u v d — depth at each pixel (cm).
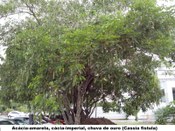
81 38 683
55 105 756
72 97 980
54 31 834
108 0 1007
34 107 841
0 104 1288
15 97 1159
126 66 837
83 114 1084
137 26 700
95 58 731
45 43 725
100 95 1109
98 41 686
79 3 1067
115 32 692
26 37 809
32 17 1116
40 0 1119
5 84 1147
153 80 1076
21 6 1138
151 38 718
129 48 745
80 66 700
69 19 958
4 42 1143
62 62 719
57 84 768
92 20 885
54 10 1020
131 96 1127
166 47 731
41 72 766
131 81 968
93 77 903
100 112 2295
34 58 761
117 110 1241
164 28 721
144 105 1171
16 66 1032
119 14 743
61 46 716
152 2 700
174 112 1095
